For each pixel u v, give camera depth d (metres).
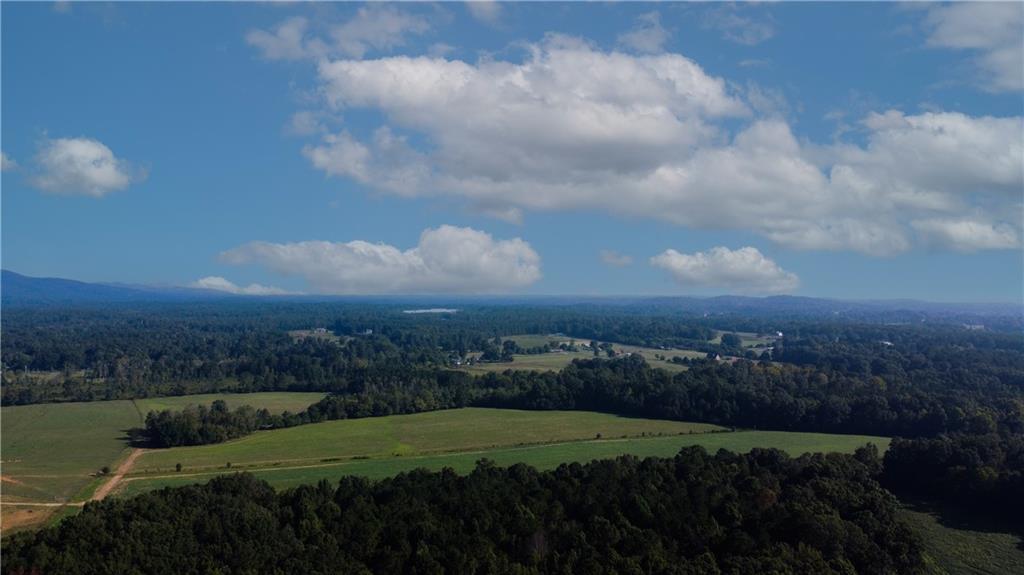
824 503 95.81
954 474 114.56
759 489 99.06
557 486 101.69
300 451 154.88
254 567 82.06
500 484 103.38
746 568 80.94
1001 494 109.31
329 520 92.50
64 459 147.12
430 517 92.94
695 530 91.38
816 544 87.38
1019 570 91.81
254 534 87.06
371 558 86.81
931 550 97.56
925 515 110.12
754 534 91.06
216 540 85.94
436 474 108.81
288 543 86.62
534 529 90.12
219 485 100.00
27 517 110.12
